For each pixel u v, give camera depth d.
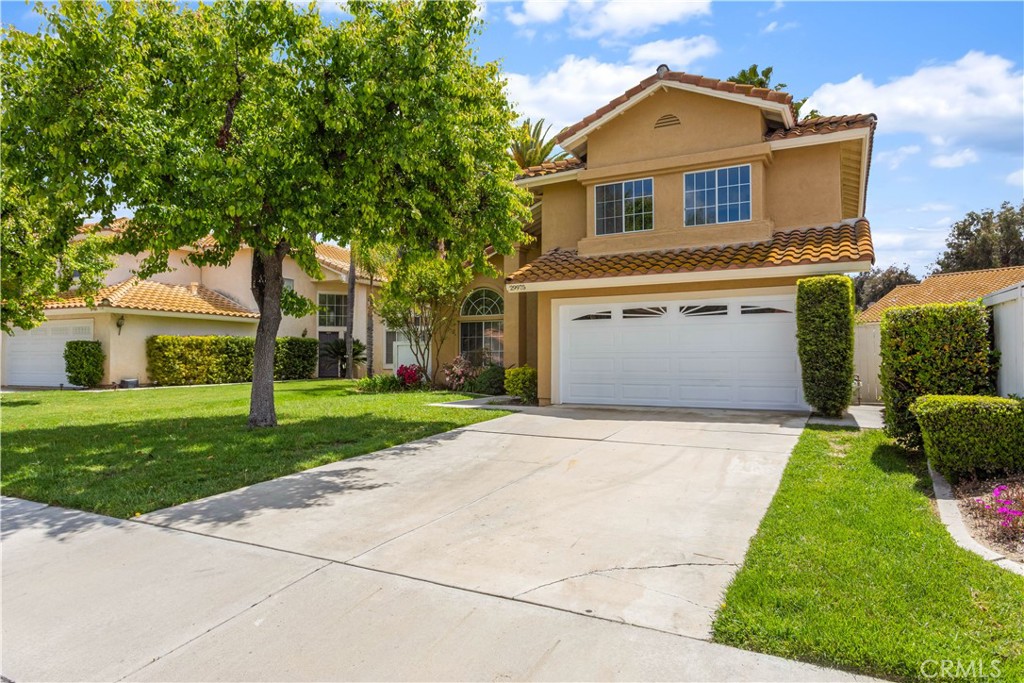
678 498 6.21
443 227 10.62
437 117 8.73
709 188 13.15
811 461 7.51
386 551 4.92
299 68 8.79
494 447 9.07
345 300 29.05
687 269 11.90
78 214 10.20
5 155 8.48
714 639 3.42
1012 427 5.98
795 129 12.72
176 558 4.87
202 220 8.70
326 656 3.38
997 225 33.16
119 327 22.03
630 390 13.47
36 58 8.14
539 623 3.68
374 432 10.34
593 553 4.77
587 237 14.30
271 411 11.36
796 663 3.17
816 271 11.20
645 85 13.38
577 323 14.02
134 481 7.19
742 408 12.38
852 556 4.38
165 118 8.79
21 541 5.32
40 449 9.19
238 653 3.44
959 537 4.77
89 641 3.62
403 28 8.93
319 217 9.34
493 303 19.08
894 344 7.86
